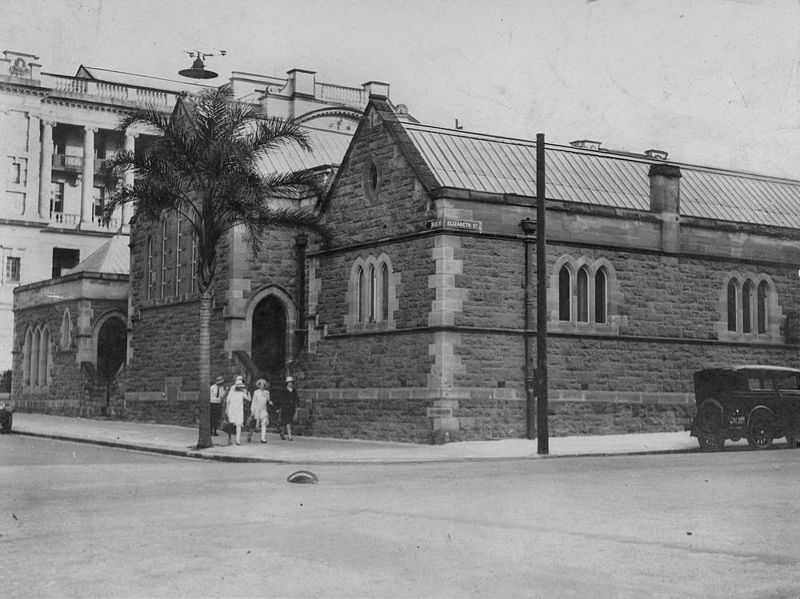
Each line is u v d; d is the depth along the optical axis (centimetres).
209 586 864
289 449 2602
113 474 1972
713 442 2619
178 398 3734
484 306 2812
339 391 3106
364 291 3067
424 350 2805
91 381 4338
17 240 5997
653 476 1844
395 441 2883
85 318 4453
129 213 6444
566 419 2917
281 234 3488
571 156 3303
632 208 3148
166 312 3850
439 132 3083
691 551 1042
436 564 966
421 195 2842
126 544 1085
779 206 3572
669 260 3141
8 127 5934
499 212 2855
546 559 994
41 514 1341
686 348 3150
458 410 2761
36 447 2791
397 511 1355
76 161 6381
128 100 6228
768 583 885
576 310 2964
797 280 3388
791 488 1628
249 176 2692
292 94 4384
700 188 3469
